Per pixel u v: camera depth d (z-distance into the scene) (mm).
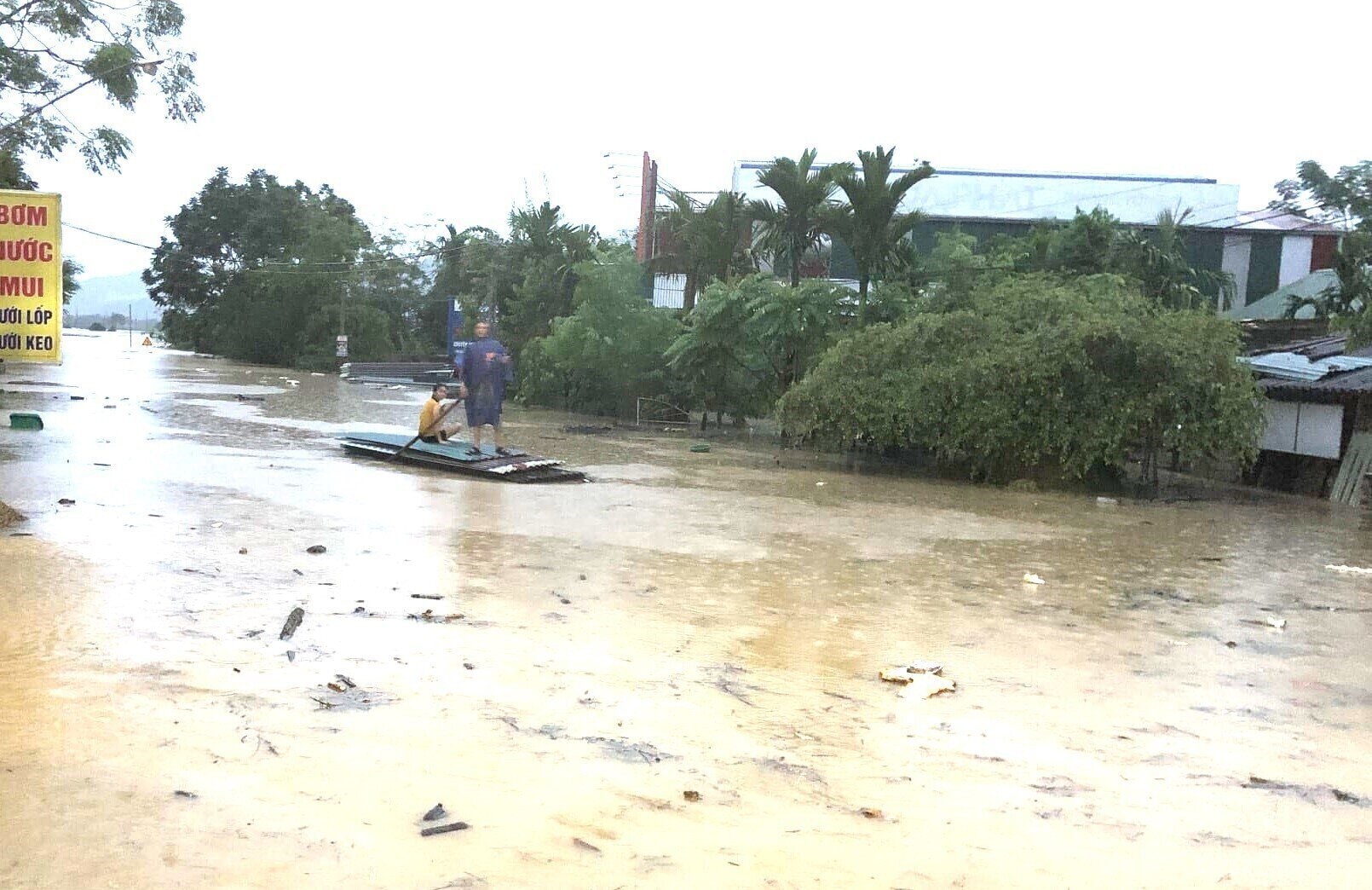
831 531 13242
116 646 6410
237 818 4051
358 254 63281
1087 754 5547
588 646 7172
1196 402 18953
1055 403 19141
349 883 3586
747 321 28578
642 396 34625
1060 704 6453
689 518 13688
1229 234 41375
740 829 4309
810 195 28609
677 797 4617
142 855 3699
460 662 6570
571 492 15773
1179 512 17281
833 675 6844
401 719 5410
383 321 61531
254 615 7414
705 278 34656
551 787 4629
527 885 3662
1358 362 21172
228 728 5082
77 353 63750
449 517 12648
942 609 9055
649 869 3857
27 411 23906
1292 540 14469
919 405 20266
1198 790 5094
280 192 69688
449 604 8141
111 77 19188
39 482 13469
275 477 15258
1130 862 4211
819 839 4258
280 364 64062
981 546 12672
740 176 46062
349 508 12836
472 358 18109
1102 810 4770
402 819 4156
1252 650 8148
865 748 5469
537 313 45969
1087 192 43250
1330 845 4492
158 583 8203
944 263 30234
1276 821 4742
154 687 5648
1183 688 6973
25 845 3727
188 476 14875
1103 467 20562
